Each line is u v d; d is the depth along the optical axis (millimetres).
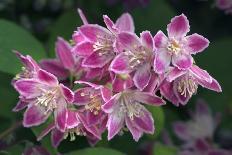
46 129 319
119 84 310
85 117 314
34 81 314
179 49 308
